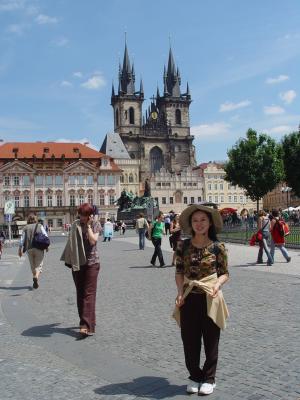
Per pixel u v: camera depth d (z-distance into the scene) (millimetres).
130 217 89438
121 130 186625
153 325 11711
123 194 91438
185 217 7215
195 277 7055
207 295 6926
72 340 10656
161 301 14883
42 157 137375
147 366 8562
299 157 98875
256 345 9523
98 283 19516
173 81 192125
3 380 8055
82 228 11297
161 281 19547
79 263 11047
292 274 20312
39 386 7715
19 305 15359
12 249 48656
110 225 55375
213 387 7109
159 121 189500
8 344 10477
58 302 15602
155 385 7559
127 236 67188
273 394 6922
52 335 11195
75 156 140875
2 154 136125
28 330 11781
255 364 8344
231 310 13031
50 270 25500
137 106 188000
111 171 141875
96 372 8344
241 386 7309
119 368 8508
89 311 11062
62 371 8461
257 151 103125
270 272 21297
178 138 188250
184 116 192125
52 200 137000
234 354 8992
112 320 12461
